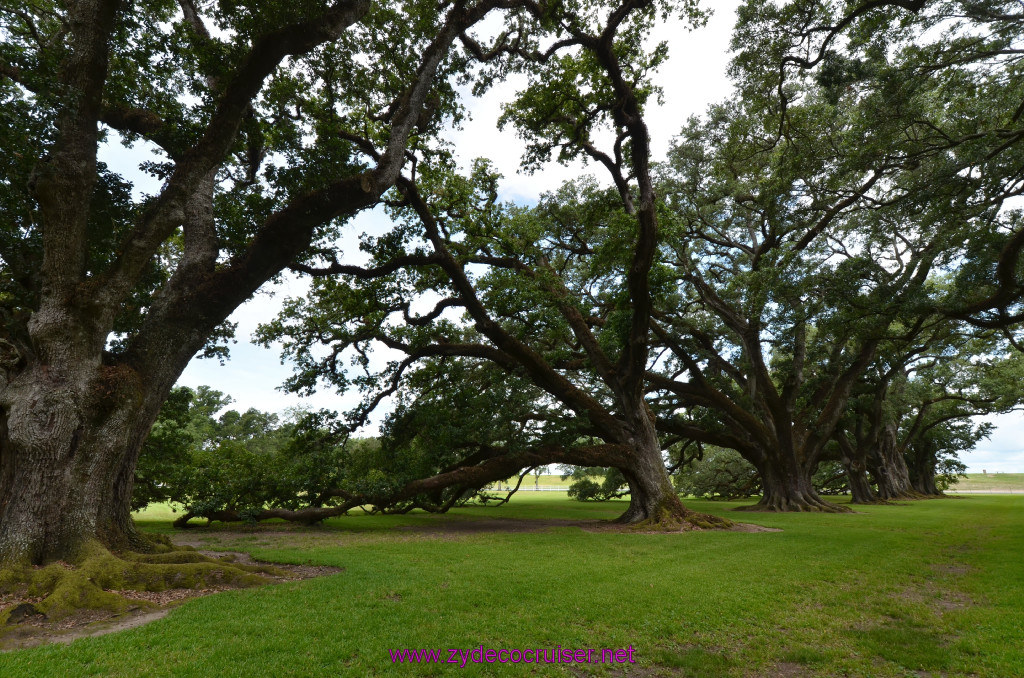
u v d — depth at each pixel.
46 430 8.67
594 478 49.69
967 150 13.67
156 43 11.70
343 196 11.54
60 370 8.95
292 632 6.09
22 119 8.91
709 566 10.81
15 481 8.66
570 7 15.08
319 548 13.02
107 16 9.32
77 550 8.60
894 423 45.59
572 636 6.29
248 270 11.27
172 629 6.16
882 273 20.23
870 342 22.53
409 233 18.12
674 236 19.44
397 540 14.95
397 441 23.02
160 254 16.27
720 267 29.94
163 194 9.88
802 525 19.78
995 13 12.30
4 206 10.91
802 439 30.34
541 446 21.17
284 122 14.65
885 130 14.83
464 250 19.39
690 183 26.30
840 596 8.55
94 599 7.31
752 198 26.39
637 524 19.05
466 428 21.27
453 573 9.69
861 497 38.50
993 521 20.84
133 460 10.30
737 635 6.60
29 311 11.05
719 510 29.75
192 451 23.12
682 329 26.53
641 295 17.62
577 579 9.25
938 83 14.02
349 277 19.44
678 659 5.67
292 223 11.29
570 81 17.17
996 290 15.33
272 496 20.16
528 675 5.19
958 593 8.85
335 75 14.66
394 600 7.76
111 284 9.32
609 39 15.24
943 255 16.31
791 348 26.03
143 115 13.04
